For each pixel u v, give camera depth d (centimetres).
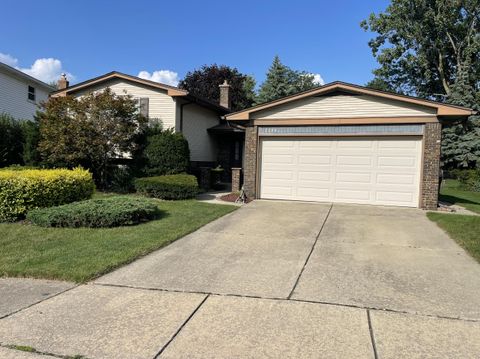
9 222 801
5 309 387
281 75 3641
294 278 486
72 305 399
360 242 677
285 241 683
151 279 481
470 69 2741
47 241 645
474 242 654
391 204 1106
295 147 1196
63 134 1276
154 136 1408
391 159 1102
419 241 684
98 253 576
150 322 360
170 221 827
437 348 313
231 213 960
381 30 3120
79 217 745
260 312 383
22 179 824
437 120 1046
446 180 2431
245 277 489
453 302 409
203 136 1861
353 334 337
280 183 1216
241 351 309
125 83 1608
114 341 325
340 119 1137
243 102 3666
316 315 376
